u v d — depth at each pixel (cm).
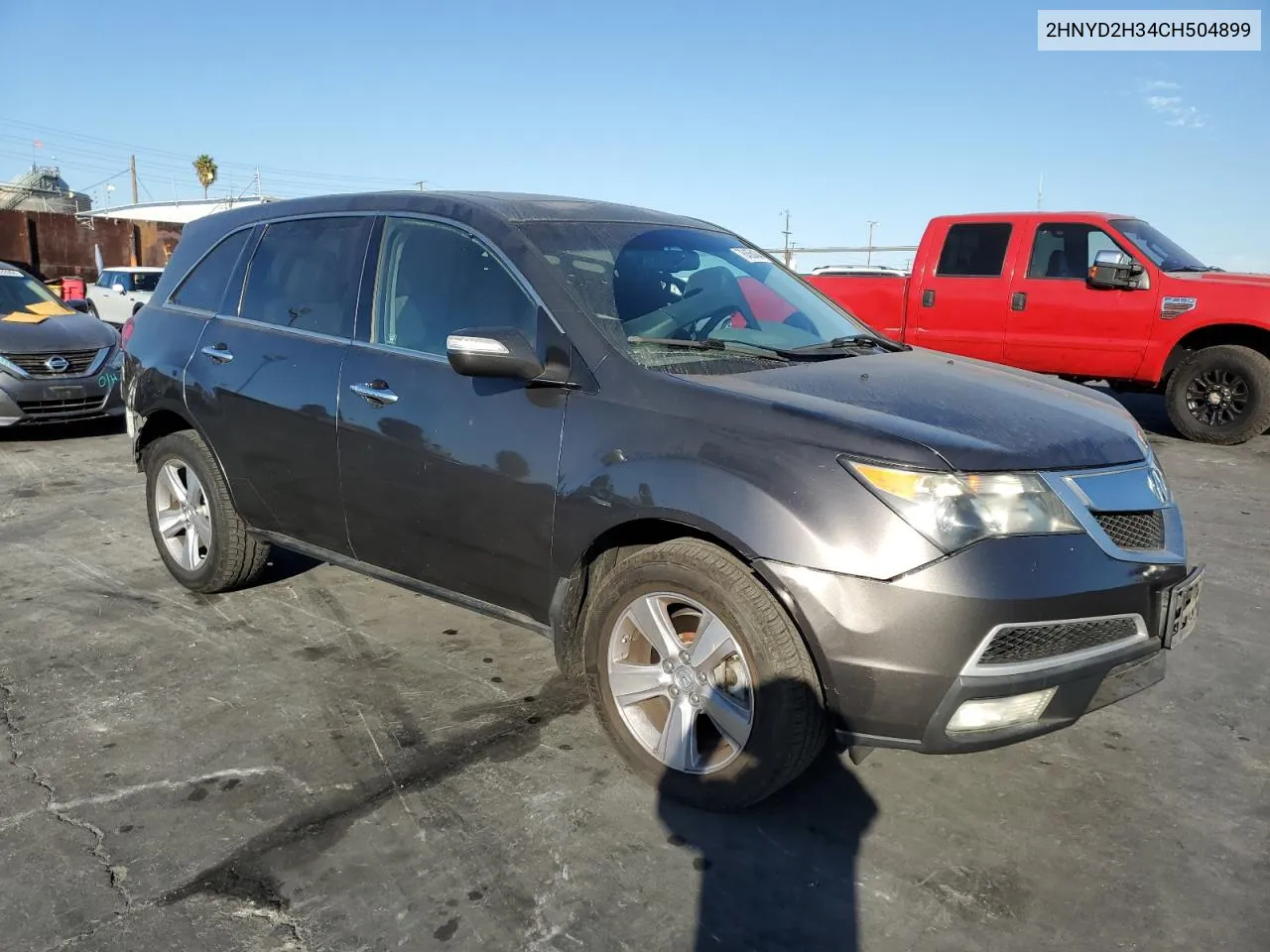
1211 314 838
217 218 466
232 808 291
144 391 459
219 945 235
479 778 308
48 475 734
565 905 250
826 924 245
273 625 434
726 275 382
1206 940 240
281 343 399
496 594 337
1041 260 921
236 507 432
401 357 356
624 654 306
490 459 322
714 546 282
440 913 247
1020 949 237
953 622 250
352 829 281
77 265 2731
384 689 371
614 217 384
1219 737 344
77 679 378
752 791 278
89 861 266
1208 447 867
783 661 267
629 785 305
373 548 374
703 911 249
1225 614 460
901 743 263
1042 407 306
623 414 297
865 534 255
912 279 993
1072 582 257
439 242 361
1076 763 326
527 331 326
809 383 303
